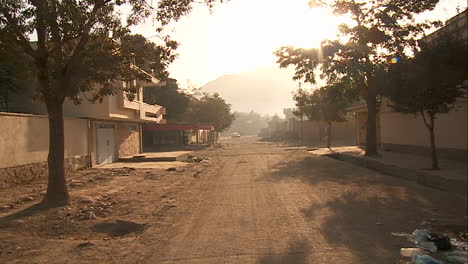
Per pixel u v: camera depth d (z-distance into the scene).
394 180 15.22
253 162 27.08
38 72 10.74
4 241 7.62
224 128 84.25
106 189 14.75
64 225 8.97
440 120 20.34
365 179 15.75
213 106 72.81
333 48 21.52
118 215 10.22
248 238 7.37
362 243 6.80
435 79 14.53
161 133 58.03
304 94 46.59
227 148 54.09
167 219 9.53
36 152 16.45
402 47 20.52
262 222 8.67
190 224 8.86
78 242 7.59
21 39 10.18
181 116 65.00
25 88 19.98
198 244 7.13
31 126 16.09
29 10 9.61
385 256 6.06
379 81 20.22
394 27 20.59
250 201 11.51
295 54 24.39
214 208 10.67
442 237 6.54
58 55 10.66
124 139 30.14
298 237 7.30
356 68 21.44
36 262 6.39
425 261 5.63
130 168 22.38
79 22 10.03
